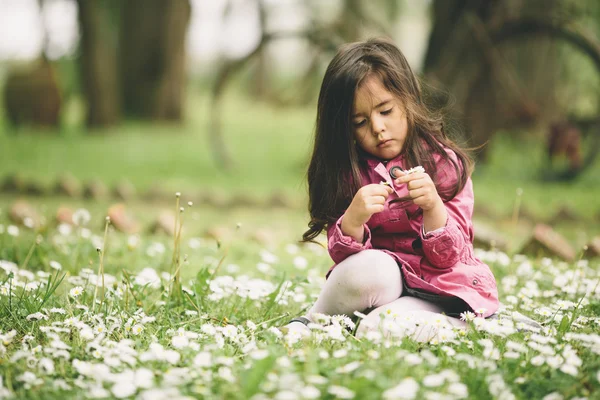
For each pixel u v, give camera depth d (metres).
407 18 27.59
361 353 2.67
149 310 3.49
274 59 35.47
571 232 7.53
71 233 6.10
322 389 2.29
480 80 12.02
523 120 11.98
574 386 2.41
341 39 11.76
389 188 3.02
